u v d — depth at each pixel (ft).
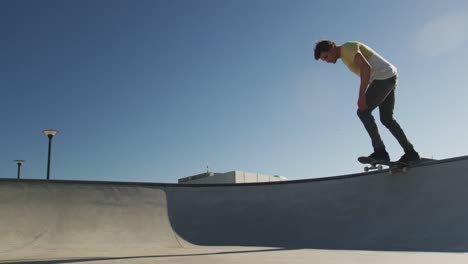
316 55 16.71
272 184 31.89
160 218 28.76
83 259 13.00
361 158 17.48
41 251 20.54
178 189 32.78
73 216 26.96
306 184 30.09
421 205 20.39
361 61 15.38
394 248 17.11
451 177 20.97
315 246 20.31
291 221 25.49
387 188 23.63
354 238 20.26
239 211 29.01
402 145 18.71
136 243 24.52
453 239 16.46
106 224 26.86
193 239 25.49
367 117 16.62
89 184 30.68
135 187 31.89
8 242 23.03
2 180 28.02
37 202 27.35
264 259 11.02
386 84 16.14
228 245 23.36
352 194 25.41
